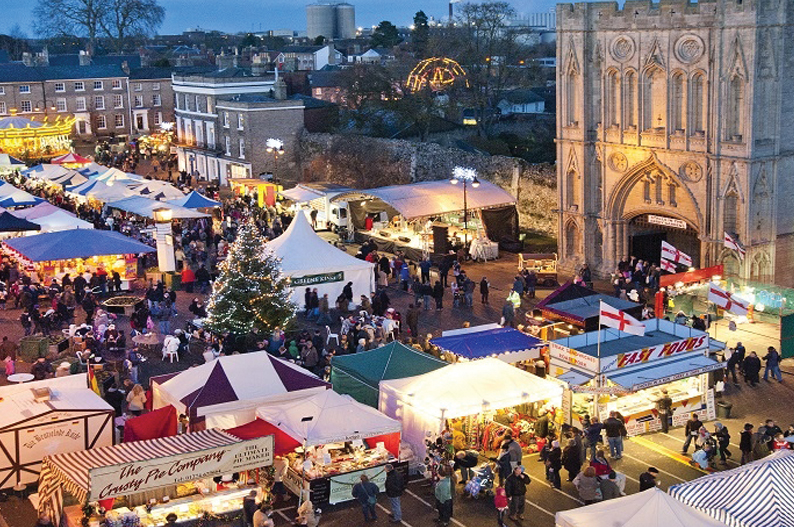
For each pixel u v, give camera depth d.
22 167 79.94
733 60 42.00
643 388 29.09
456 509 25.78
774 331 39.81
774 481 20.73
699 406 31.16
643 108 46.56
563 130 50.53
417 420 27.98
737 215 43.31
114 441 27.50
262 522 22.97
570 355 30.31
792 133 43.66
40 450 26.67
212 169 86.94
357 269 44.97
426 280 47.22
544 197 60.44
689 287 41.31
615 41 47.22
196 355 38.22
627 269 47.00
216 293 38.34
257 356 29.75
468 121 89.31
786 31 42.25
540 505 25.81
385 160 72.69
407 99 79.31
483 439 29.06
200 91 87.31
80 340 38.22
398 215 59.53
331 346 39.12
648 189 47.69
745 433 27.33
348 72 83.00
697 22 43.31
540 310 38.72
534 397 28.38
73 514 23.33
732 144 42.72
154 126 112.00
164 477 23.27
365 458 26.89
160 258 49.69
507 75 82.00
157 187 65.88
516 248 55.84
